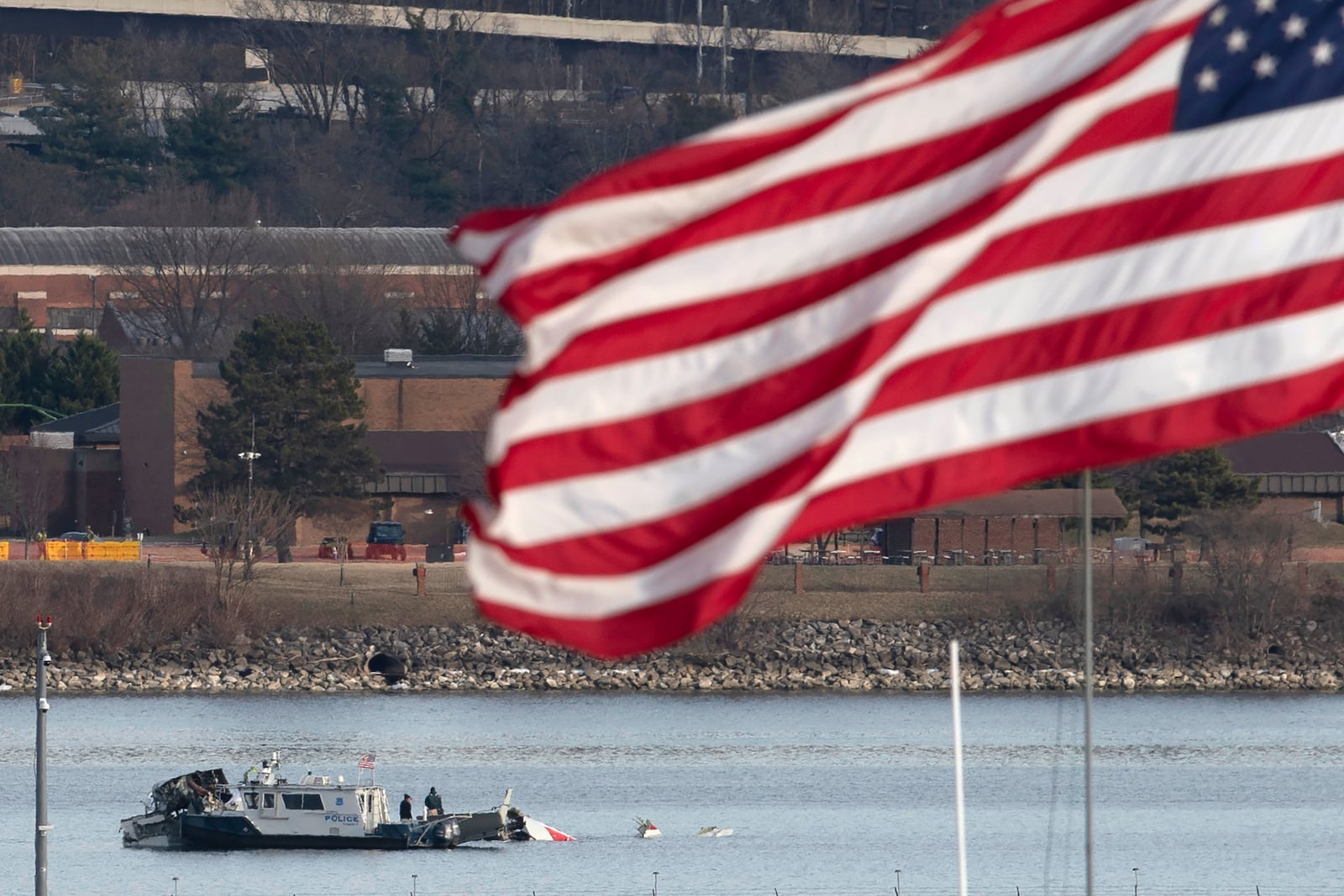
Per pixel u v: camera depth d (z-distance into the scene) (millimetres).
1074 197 68125
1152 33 68312
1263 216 67375
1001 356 68000
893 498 68188
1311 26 67750
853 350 68625
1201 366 67312
